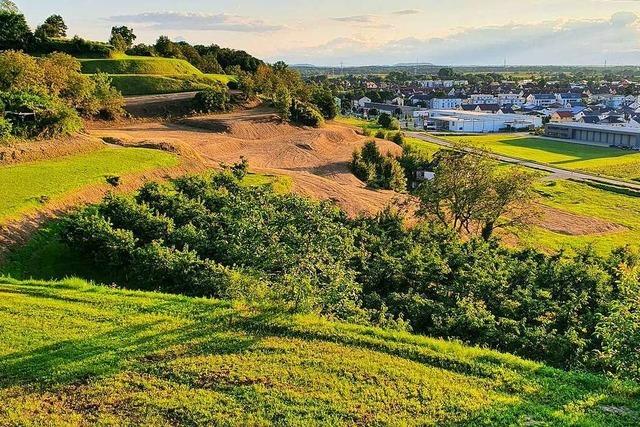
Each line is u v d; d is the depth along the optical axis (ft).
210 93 283.79
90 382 44.19
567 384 46.70
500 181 152.56
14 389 42.93
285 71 386.11
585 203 230.27
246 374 45.80
